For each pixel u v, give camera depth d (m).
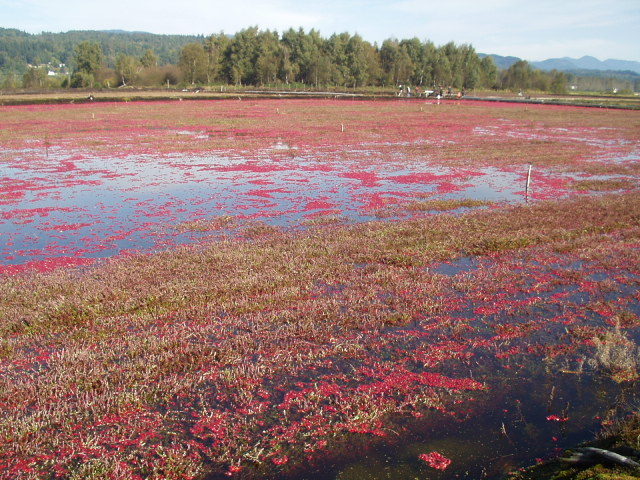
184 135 34.69
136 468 5.27
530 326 8.07
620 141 32.66
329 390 6.48
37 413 6.02
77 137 33.22
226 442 5.60
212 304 8.84
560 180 20.25
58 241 12.64
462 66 98.62
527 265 10.63
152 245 12.31
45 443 5.64
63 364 7.04
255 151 27.86
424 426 5.82
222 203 16.52
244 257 11.02
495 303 8.92
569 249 11.53
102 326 8.15
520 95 82.88
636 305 8.80
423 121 44.72
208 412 6.12
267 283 9.71
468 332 7.95
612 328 7.96
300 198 17.20
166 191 18.19
